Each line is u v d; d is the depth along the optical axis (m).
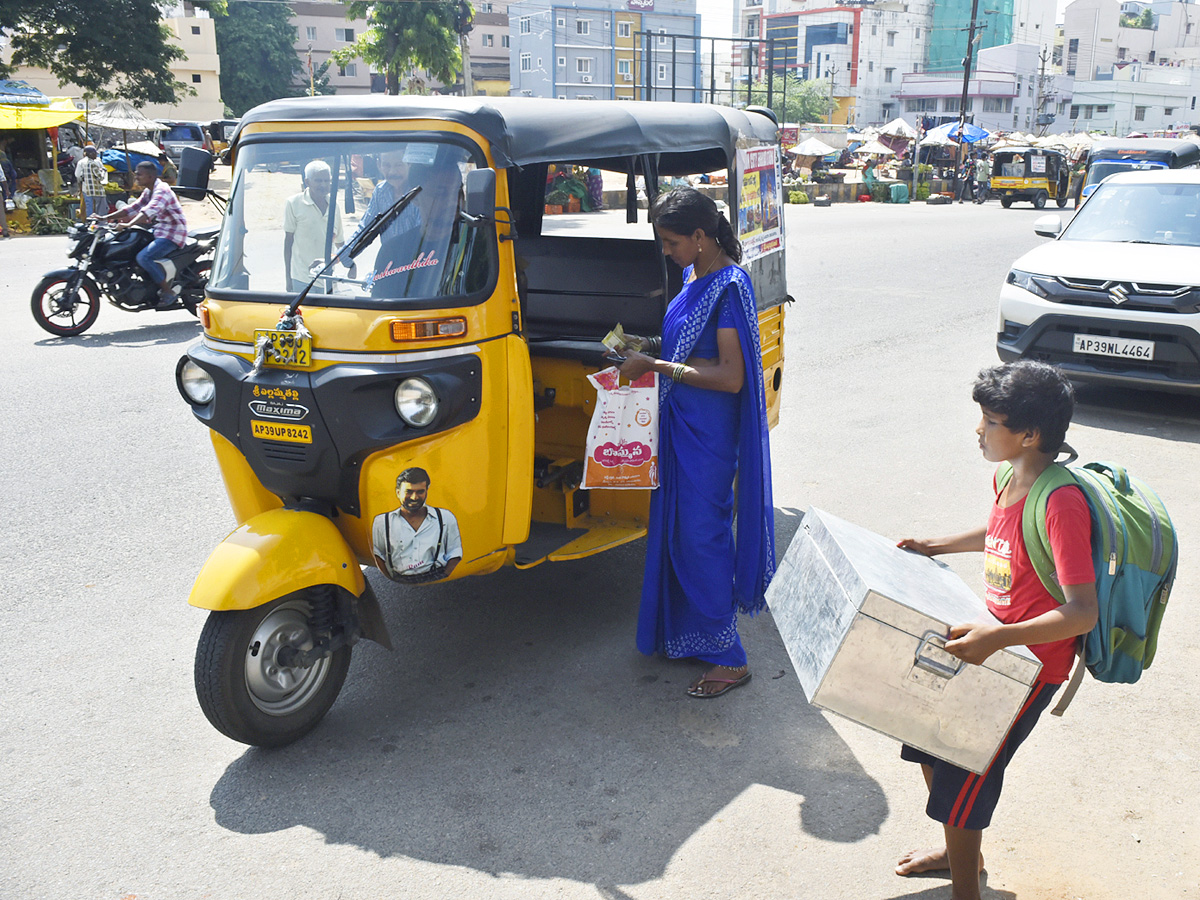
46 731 3.42
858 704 2.27
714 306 3.44
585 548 3.88
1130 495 2.26
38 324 10.06
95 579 4.58
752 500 3.62
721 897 2.66
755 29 99.25
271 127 3.47
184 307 10.29
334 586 3.36
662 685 3.76
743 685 3.76
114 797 3.08
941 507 5.56
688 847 2.86
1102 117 96.06
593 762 3.27
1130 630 2.25
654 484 3.58
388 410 3.15
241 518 3.66
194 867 2.77
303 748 3.34
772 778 3.19
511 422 3.45
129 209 10.16
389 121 3.33
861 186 36.72
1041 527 2.21
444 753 3.32
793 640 2.53
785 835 2.91
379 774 3.20
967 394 8.02
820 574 2.49
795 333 10.44
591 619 4.29
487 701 3.64
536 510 4.24
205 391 3.51
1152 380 6.98
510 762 3.26
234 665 3.08
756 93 81.75
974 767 2.29
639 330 4.65
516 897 2.66
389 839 2.89
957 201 38.09
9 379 8.09
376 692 3.70
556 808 3.03
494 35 83.81
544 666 3.89
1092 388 8.29
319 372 3.14
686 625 3.72
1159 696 3.70
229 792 3.11
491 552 3.53
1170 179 8.23
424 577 3.33
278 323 3.20
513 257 3.44
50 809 3.02
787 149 40.78
